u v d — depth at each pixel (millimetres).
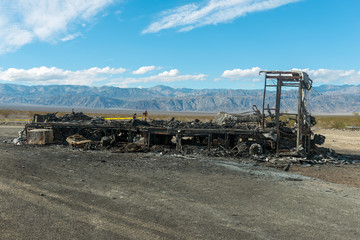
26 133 19438
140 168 11914
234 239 5316
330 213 7012
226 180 10312
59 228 5562
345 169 13727
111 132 18797
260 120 18719
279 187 9523
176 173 11203
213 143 17578
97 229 5574
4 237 5109
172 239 5238
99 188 8516
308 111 16781
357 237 5625
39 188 8188
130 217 6254
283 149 16391
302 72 15781
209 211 6832
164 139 18625
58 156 13961
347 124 40781
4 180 8797
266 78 16719
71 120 21016
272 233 5664
